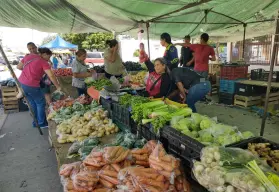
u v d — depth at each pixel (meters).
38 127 5.07
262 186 1.25
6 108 7.06
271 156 1.60
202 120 2.25
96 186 1.88
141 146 2.39
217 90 8.38
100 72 7.11
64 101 4.77
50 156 4.04
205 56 6.11
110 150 2.02
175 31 8.95
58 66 15.33
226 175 1.36
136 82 5.27
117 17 6.59
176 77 3.86
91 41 24.64
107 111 3.65
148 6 5.27
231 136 1.92
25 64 4.86
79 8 5.68
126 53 17.56
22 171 3.55
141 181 1.65
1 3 5.58
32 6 5.84
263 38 10.66
